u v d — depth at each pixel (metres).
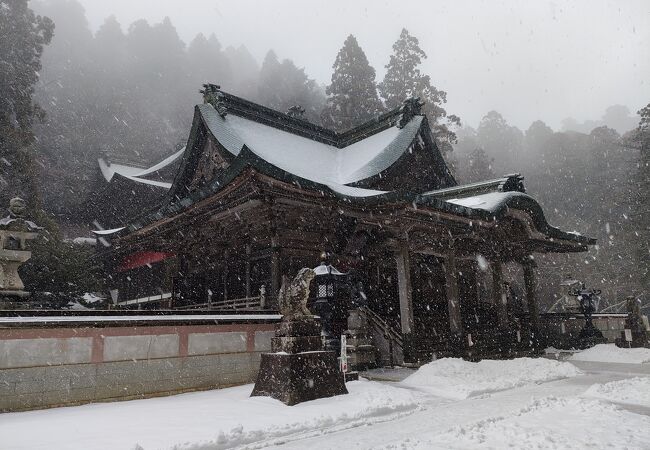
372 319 17.94
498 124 108.56
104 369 10.32
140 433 7.17
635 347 21.84
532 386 12.23
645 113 50.44
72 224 57.12
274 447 6.74
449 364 13.88
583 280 54.00
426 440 6.61
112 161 60.56
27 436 7.00
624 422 7.14
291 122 32.12
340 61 61.56
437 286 27.80
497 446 6.14
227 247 22.19
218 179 17.56
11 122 32.91
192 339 11.92
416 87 54.50
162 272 29.06
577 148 90.06
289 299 10.14
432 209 18.17
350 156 31.64
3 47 32.38
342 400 9.65
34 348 9.48
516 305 33.38
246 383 12.71
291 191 17.56
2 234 12.80
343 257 21.38
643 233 47.53
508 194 21.94
